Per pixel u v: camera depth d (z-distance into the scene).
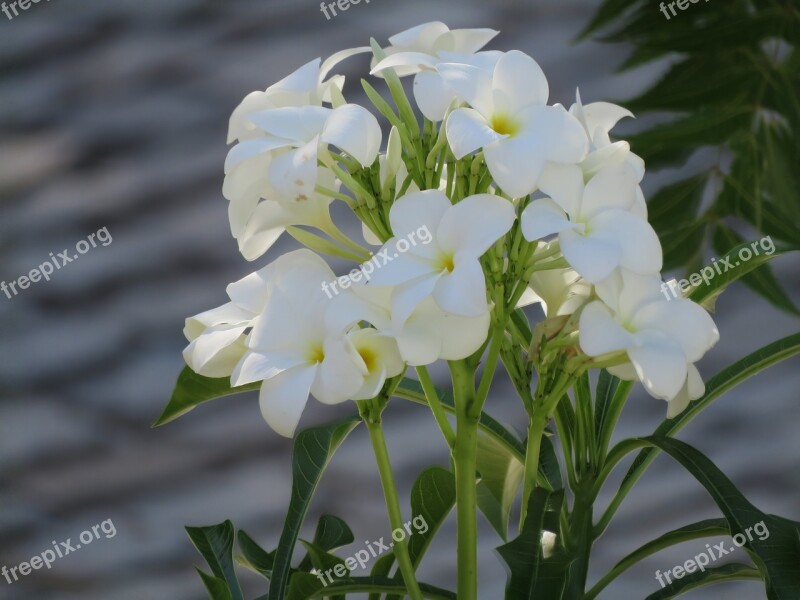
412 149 1.67
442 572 3.02
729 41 1.96
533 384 3.06
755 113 1.97
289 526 1.72
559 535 1.67
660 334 1.62
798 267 3.12
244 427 3.34
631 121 2.26
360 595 2.62
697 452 1.68
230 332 1.64
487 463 1.83
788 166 1.97
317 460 1.74
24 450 3.37
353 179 1.66
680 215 2.02
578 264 1.60
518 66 1.64
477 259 1.62
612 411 1.74
